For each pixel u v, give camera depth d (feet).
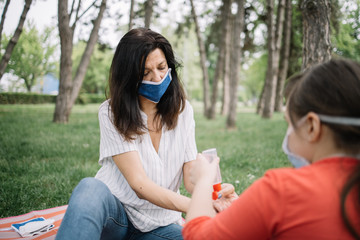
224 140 24.20
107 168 6.04
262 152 18.56
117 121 5.56
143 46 5.40
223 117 55.72
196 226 3.28
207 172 3.85
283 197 2.67
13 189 10.93
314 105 2.79
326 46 11.88
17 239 6.73
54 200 10.38
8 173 13.07
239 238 2.82
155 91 5.53
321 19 11.84
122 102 5.54
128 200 5.69
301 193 2.63
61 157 16.30
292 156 3.17
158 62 5.51
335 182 2.61
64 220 4.45
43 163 14.38
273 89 48.47
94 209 4.60
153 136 6.00
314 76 2.88
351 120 2.61
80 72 32.76
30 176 12.59
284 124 35.45
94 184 5.00
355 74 2.71
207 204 3.54
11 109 55.47
